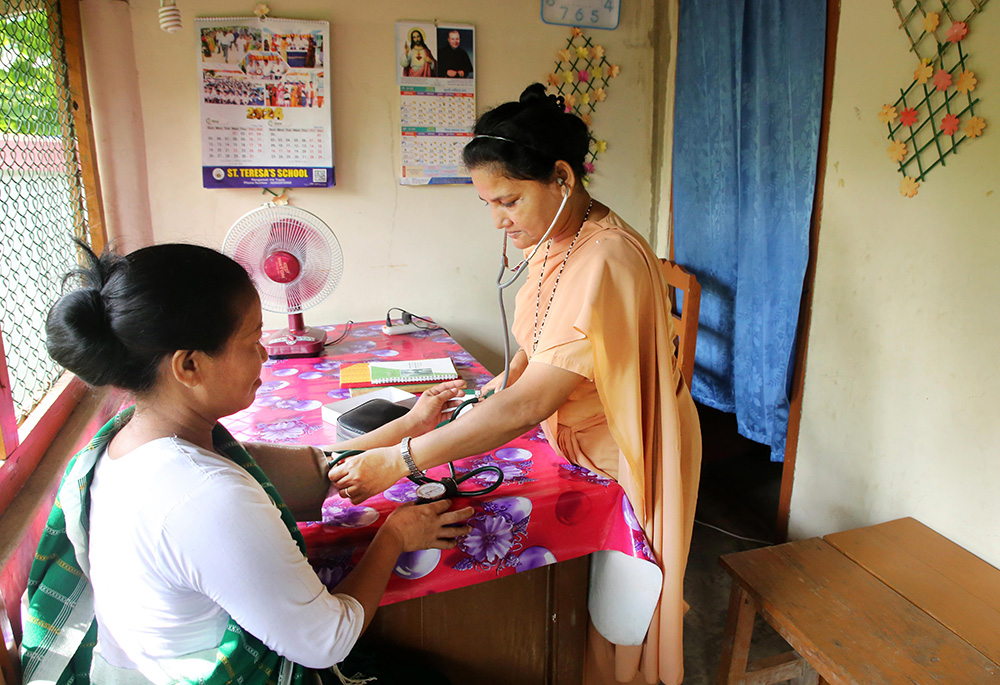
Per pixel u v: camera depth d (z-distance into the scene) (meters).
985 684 1.18
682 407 1.30
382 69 2.45
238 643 0.81
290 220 2.07
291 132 2.37
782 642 1.92
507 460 1.30
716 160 2.40
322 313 2.62
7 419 1.09
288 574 0.77
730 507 2.64
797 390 2.11
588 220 1.20
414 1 2.43
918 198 1.66
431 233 2.66
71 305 0.73
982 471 1.58
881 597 1.43
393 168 2.55
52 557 0.88
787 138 2.00
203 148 2.30
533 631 1.34
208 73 2.26
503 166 1.10
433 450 1.09
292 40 2.30
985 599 1.42
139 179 2.26
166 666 0.80
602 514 1.20
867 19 1.74
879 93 1.73
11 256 1.29
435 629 1.27
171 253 0.76
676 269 2.17
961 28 1.51
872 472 1.88
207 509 0.73
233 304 0.78
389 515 1.08
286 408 1.68
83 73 2.11
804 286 2.03
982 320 1.54
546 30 2.61
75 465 0.85
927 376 1.69
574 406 1.23
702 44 2.39
